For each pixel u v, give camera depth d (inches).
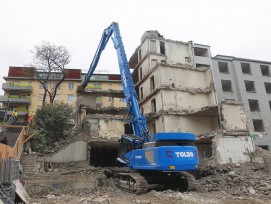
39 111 1201.4
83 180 628.4
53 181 600.7
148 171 577.3
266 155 949.2
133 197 496.7
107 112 1508.4
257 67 1732.3
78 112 1499.8
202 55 1732.3
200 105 1254.3
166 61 1414.9
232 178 708.7
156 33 1517.0
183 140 557.0
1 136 760.3
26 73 1603.1
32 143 979.3
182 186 592.4
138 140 622.8
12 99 2116.1
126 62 809.5
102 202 444.5
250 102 1670.8
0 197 343.6
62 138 1176.2
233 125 1000.9
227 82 1675.7
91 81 2297.0
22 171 654.5
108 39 1044.5
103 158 1211.9
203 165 929.5
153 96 1258.0
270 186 577.9
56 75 2185.0
